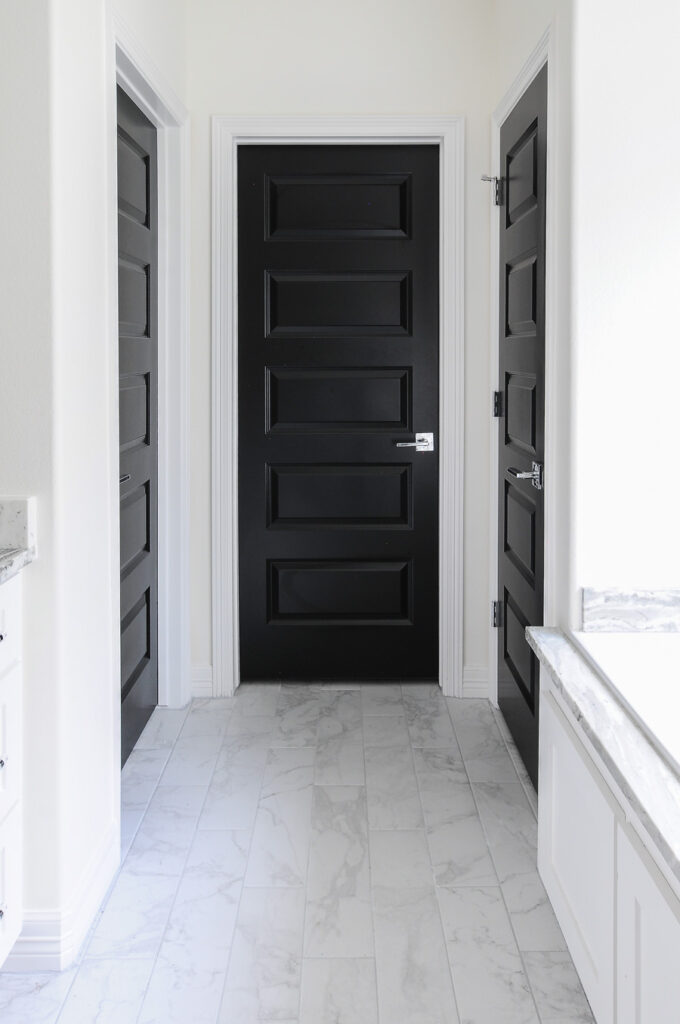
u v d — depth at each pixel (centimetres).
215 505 407
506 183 368
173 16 365
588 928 215
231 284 403
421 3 394
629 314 252
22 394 219
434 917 250
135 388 353
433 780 331
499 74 381
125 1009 213
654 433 254
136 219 352
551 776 252
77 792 238
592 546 257
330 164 408
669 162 249
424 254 411
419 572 422
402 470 420
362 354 414
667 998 161
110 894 260
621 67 247
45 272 217
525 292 330
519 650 350
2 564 201
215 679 415
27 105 214
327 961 231
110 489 266
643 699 207
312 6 394
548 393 288
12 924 219
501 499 386
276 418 418
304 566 423
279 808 311
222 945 237
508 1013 212
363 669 427
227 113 396
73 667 234
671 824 158
